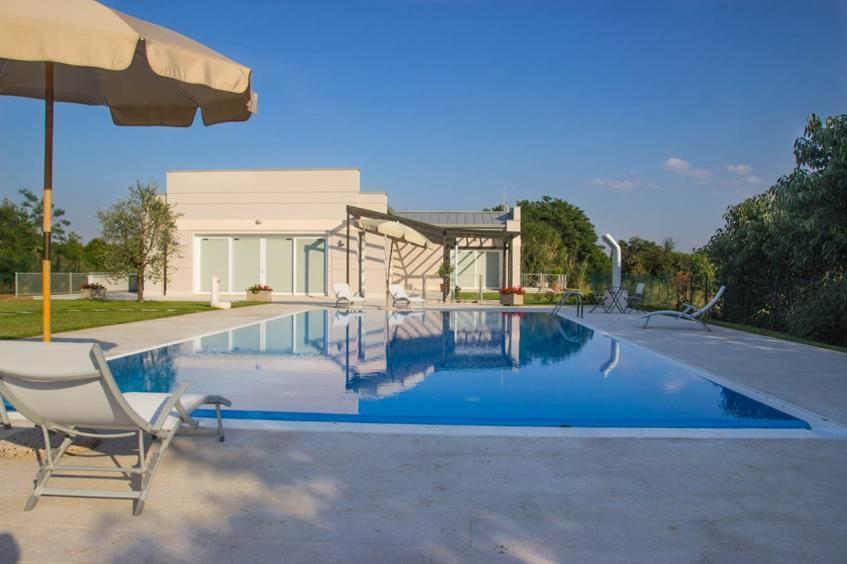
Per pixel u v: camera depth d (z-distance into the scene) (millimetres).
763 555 2502
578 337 11406
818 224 10594
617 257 17750
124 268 20266
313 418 4734
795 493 3178
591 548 2553
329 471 3467
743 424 4625
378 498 3076
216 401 3914
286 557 2469
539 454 3807
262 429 4340
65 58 3258
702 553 2514
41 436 3844
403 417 4785
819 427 4508
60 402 2957
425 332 12227
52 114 4559
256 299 21453
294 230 24344
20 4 3338
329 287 24359
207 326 12281
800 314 11547
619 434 4289
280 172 24422
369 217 22125
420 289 26422
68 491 2949
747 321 14773
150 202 20438
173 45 3664
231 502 3021
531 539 2631
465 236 22281
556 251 42250
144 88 5148
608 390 6148
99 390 2873
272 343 9992
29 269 29141
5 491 3129
